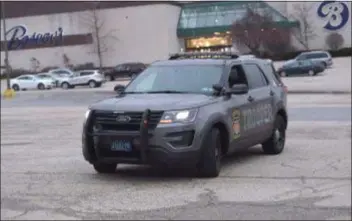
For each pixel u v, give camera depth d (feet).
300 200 23.04
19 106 101.65
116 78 203.41
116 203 23.11
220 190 24.99
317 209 21.59
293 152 35.96
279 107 35.55
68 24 264.52
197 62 31.32
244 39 224.33
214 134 27.27
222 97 28.96
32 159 35.63
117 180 27.76
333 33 219.61
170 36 247.70
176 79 30.35
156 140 25.75
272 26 222.07
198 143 26.30
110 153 26.55
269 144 34.91
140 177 28.35
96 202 23.39
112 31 254.47
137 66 201.98
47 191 25.66
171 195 24.23
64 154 37.65
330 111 69.00
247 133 30.96
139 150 25.90
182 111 26.18
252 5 230.89
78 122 64.39
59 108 91.30
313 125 53.21
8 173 30.37
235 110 29.55
